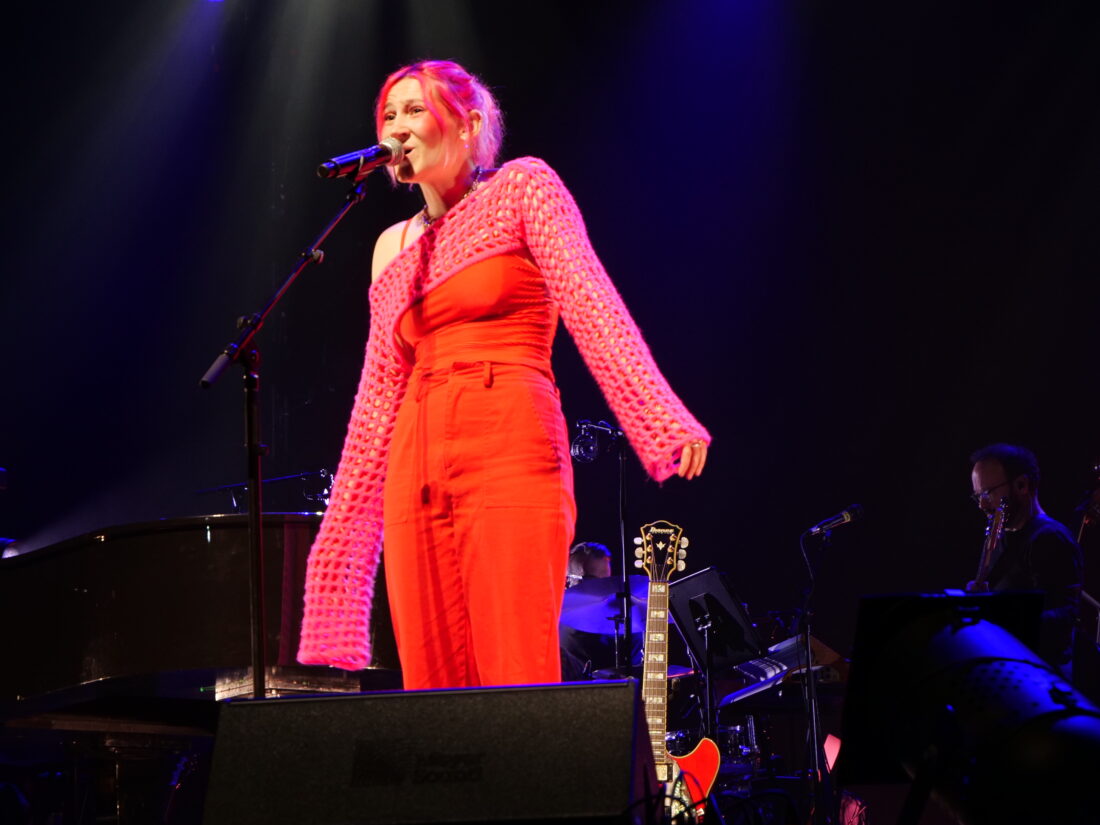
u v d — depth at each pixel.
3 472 5.87
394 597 2.40
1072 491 7.12
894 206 7.66
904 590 7.54
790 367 7.90
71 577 3.60
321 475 6.07
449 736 1.97
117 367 8.19
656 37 7.95
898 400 7.68
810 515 7.80
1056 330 7.26
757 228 7.93
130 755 4.25
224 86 7.89
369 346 2.61
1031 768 1.78
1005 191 7.38
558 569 2.33
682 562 4.93
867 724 2.05
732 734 5.95
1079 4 7.05
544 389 2.38
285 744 2.00
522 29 7.97
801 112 7.78
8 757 5.29
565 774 1.91
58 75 7.90
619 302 2.30
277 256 7.79
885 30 7.54
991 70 7.34
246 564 3.46
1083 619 6.56
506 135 8.06
